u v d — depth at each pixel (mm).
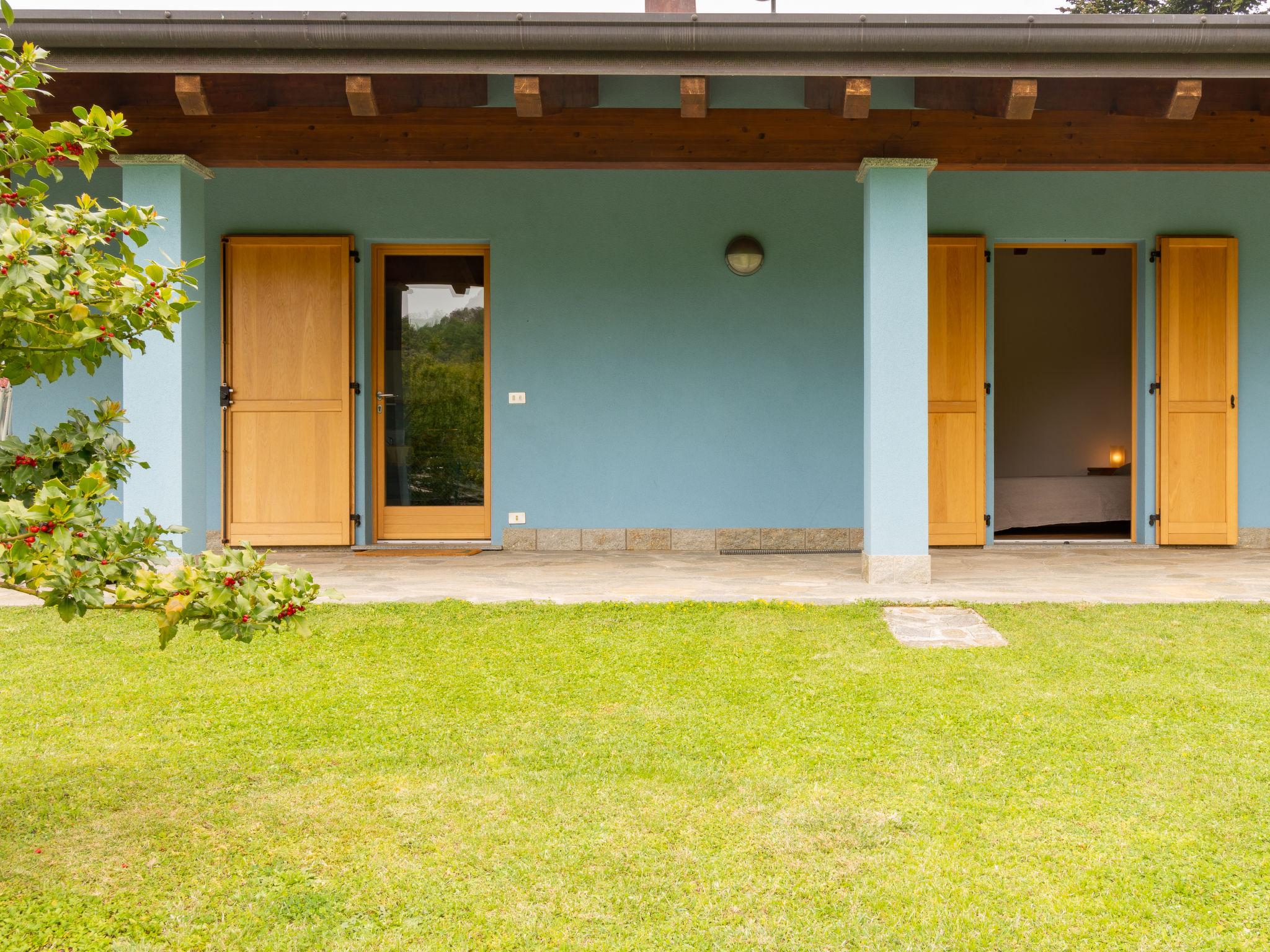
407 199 6684
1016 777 2498
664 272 6715
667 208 6703
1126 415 10859
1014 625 4094
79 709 3061
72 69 4250
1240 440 6762
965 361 6742
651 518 6754
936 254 6723
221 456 6602
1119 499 7594
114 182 6465
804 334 6738
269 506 6613
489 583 5141
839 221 6711
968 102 4785
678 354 6738
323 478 6617
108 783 2480
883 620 4199
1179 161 5039
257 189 6652
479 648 3787
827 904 1871
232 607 1970
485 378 6840
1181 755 2639
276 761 2633
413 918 1826
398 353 6926
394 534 6926
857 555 6418
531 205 6691
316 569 5691
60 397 6520
